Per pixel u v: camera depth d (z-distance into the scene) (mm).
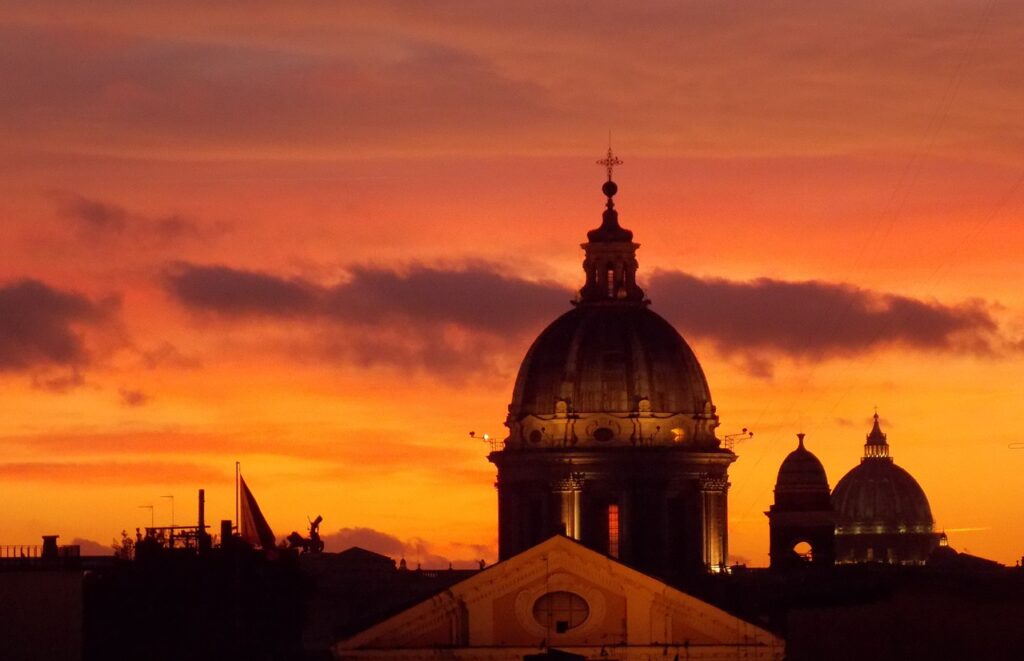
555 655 196625
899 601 171000
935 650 166875
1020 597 161500
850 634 183375
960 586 165875
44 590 193375
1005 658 160875
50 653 193250
